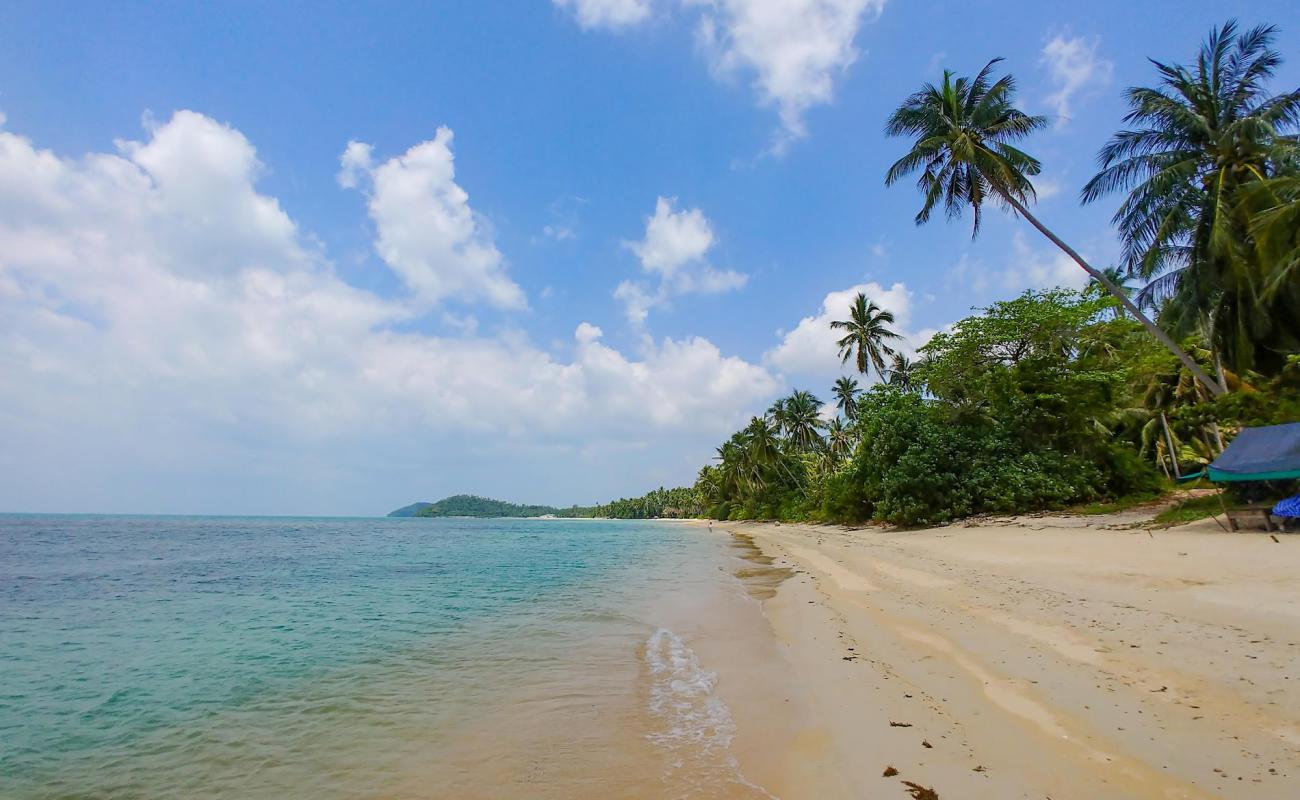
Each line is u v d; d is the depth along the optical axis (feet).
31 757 21.09
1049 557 51.85
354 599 57.93
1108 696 18.99
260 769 19.56
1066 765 14.93
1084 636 25.76
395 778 18.20
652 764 17.84
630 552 120.16
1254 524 49.26
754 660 28.63
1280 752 14.55
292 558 112.68
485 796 16.60
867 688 22.43
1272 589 30.48
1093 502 85.51
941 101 80.43
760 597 48.96
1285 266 64.13
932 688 21.67
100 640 40.63
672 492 539.70
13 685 30.09
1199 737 15.67
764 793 15.47
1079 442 91.20
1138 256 80.69
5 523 353.92
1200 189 74.43
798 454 243.40
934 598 38.73
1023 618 30.32
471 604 53.01
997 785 14.30
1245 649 21.97
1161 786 13.53
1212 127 72.43
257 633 41.98
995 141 79.25
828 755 17.04
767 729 19.77
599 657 31.71
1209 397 99.55
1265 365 79.20
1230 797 12.82
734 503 311.47
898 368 180.75
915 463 97.35
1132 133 75.56
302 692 27.66
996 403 97.96
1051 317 91.91
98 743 22.40
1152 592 33.37
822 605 41.06
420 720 23.20
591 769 17.80
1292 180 64.54
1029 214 73.92
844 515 135.74
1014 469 89.97
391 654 34.55
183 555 120.98
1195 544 46.57
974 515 94.12
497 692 26.27
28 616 50.39
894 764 15.99
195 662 34.19
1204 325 82.89
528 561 101.55
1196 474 102.63
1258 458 51.13
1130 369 98.22
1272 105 69.82
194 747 21.67
